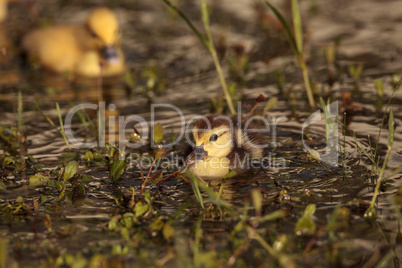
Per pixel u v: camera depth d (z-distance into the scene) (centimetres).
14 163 1155
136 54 1991
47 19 2242
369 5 2383
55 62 1820
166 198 990
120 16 2409
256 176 1085
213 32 2152
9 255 809
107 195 1005
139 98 1578
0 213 935
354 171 1070
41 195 1005
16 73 1806
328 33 2067
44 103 1541
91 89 1666
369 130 1265
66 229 878
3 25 2270
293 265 734
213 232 860
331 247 807
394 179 1025
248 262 778
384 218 888
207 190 883
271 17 2175
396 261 779
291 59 1848
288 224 878
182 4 2516
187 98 1565
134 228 879
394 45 1898
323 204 941
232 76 1733
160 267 770
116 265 763
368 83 1590
